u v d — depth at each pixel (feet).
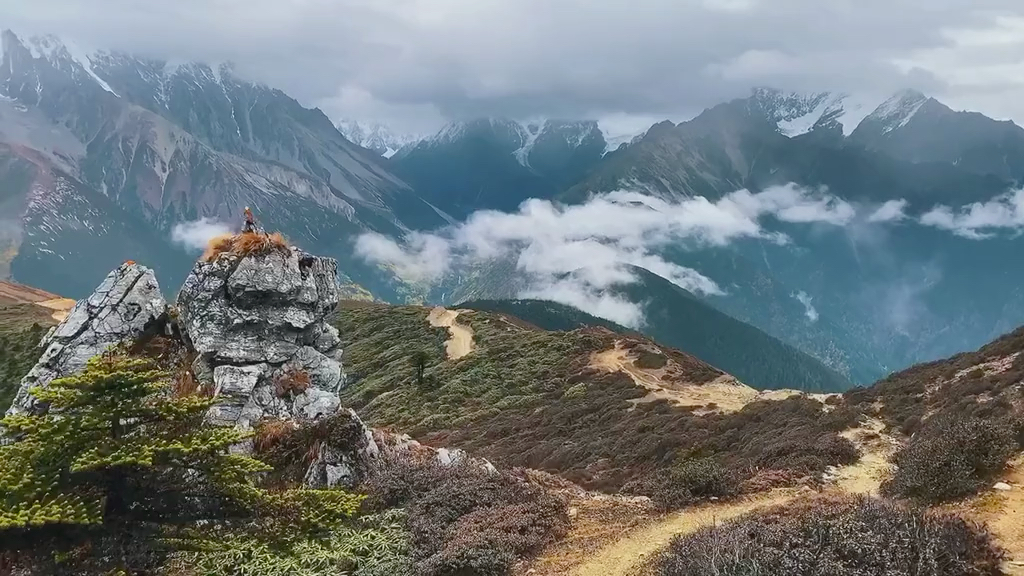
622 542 49.90
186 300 82.69
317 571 42.63
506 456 147.43
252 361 80.48
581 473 110.42
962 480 51.03
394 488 60.44
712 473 62.08
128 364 35.78
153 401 37.45
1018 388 88.33
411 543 50.60
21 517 30.17
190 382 77.10
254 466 37.45
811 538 39.75
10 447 34.45
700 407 159.22
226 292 82.38
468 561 45.03
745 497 60.54
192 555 41.75
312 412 77.92
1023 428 58.29
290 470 63.10
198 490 37.11
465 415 201.16
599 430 154.10
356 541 49.11
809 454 75.61
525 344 277.44
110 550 33.60
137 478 35.32
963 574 35.27
